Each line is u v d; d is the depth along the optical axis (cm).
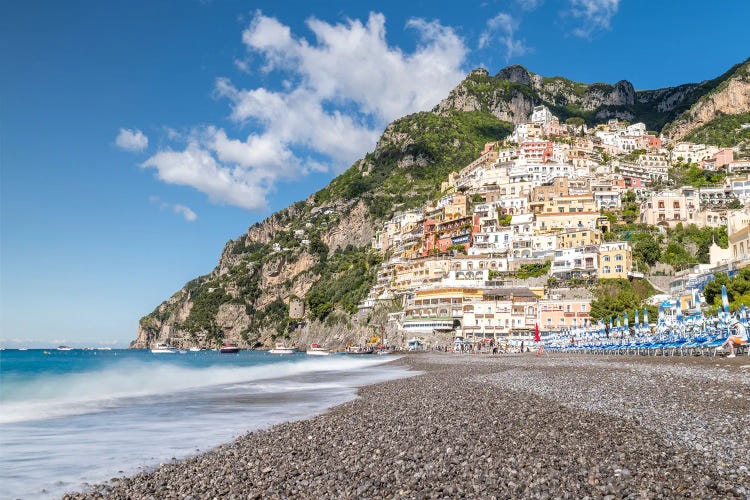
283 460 2123
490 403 3397
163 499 1717
